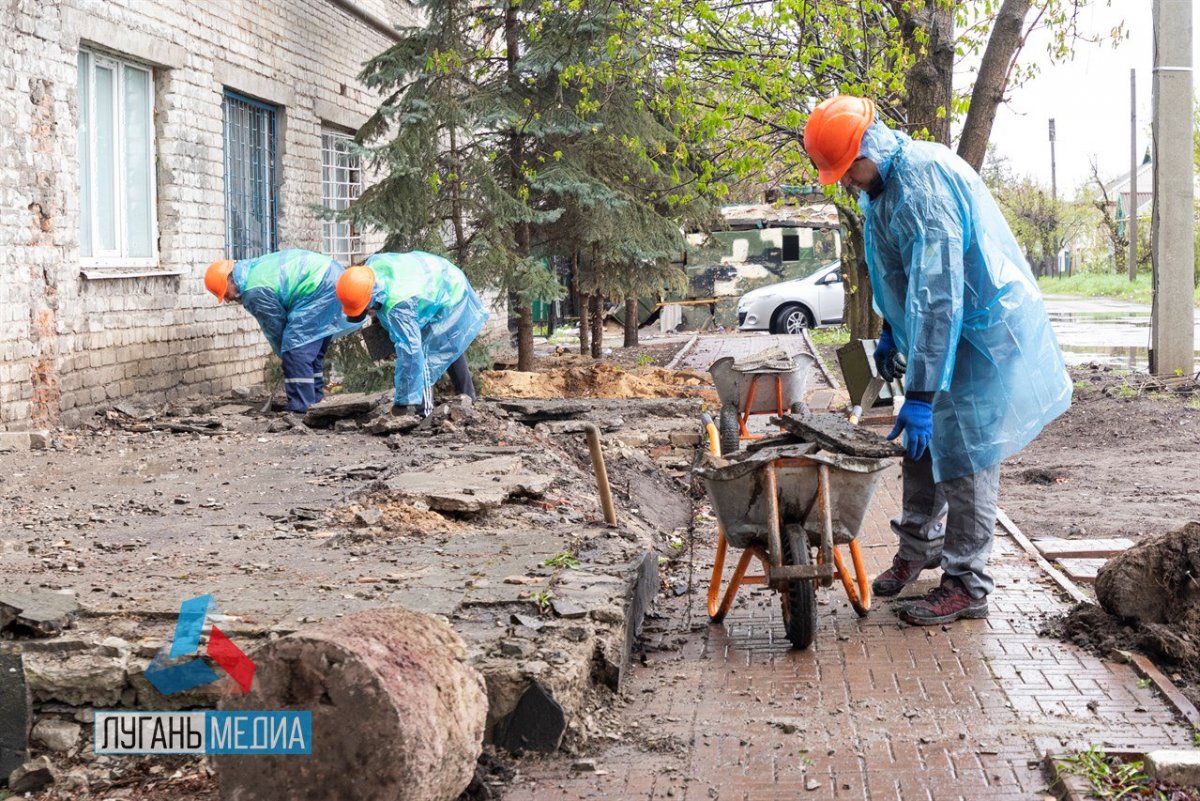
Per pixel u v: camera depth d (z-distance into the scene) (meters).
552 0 14.96
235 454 9.66
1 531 6.95
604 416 12.29
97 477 8.71
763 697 5.29
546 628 5.17
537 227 16.88
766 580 6.35
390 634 4.00
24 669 4.63
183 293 13.91
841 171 6.23
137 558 6.29
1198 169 44.03
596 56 14.96
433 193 14.80
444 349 11.90
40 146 11.00
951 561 6.36
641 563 6.32
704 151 17.31
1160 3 15.84
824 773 4.45
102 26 12.07
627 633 5.60
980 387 6.29
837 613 6.60
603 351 23.61
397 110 15.16
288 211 17.11
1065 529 8.62
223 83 14.86
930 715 5.00
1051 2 14.41
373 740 3.70
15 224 10.62
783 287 30.11
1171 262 16.03
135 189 13.28
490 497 7.41
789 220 31.56
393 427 10.70
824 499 5.84
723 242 31.64
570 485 8.52
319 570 6.00
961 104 14.65
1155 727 4.79
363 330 13.04
